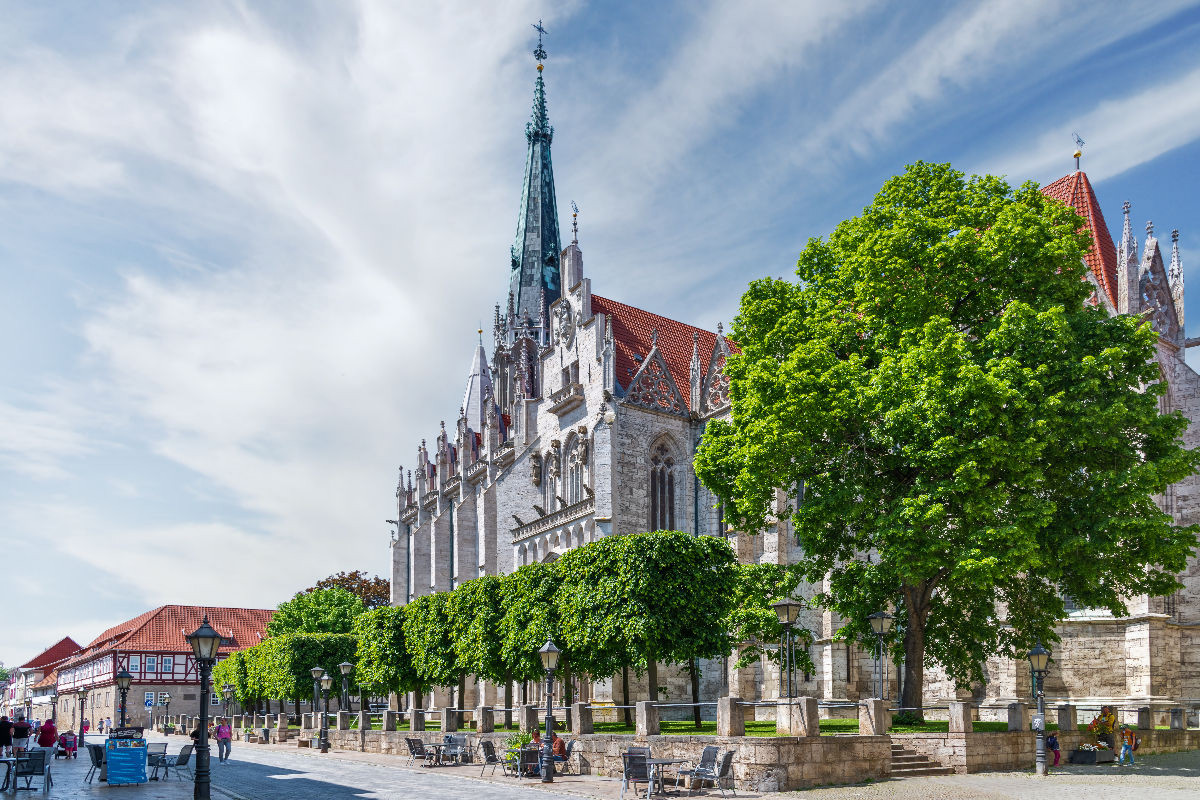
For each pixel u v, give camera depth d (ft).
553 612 191.31
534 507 277.03
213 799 114.11
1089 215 215.31
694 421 261.65
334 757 194.18
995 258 136.56
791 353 143.54
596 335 257.96
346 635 327.47
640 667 172.35
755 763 109.60
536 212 397.39
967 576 122.93
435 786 126.00
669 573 174.19
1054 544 127.44
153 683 445.78
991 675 182.19
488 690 279.90
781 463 136.77
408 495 423.64
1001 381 121.08
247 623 500.74
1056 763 129.90
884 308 144.46
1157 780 114.01
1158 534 122.31
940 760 124.26
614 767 132.26
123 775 131.75
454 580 370.53
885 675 196.85
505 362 370.12
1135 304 196.65
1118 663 178.60
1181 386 201.77
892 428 130.11
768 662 201.87
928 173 151.84
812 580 147.84
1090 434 125.18
